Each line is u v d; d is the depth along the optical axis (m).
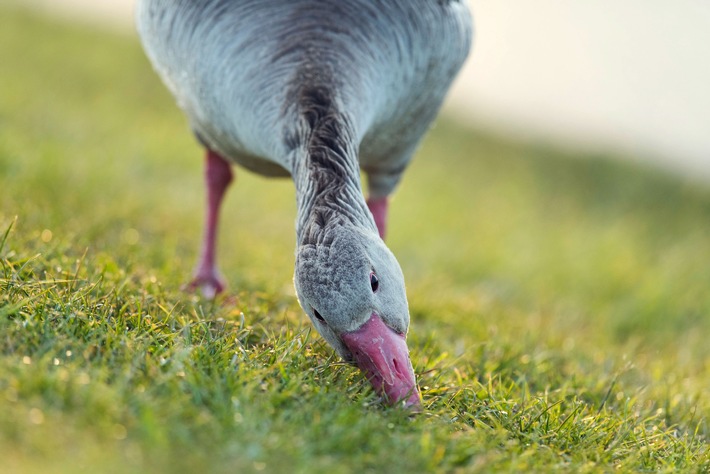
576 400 6.32
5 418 4.26
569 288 11.84
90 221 8.45
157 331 5.62
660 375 7.70
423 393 5.77
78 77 17.38
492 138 19.72
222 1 6.59
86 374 4.75
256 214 12.16
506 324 8.49
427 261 11.66
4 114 13.09
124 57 19.53
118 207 9.44
